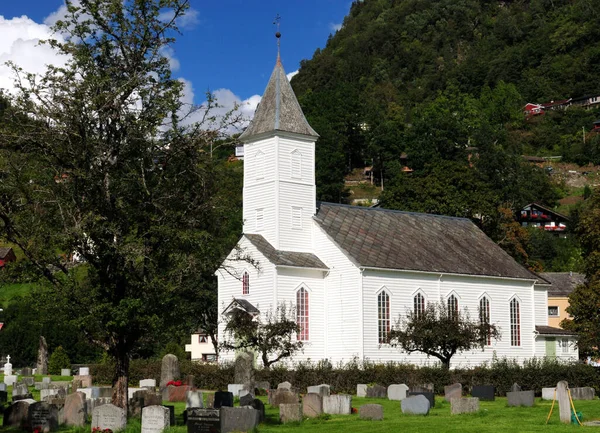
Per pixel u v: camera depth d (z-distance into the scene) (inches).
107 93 1533.0
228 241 2989.7
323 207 3196.4
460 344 2455.7
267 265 2903.5
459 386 2021.4
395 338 2628.0
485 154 6491.1
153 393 1750.7
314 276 2987.2
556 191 7760.8
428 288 3065.9
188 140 1589.6
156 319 1499.8
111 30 1583.4
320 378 2452.0
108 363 2903.5
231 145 1656.0
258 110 3157.0
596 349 2748.5
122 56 1601.9
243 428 1395.2
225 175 1699.1
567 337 3479.3
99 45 1584.6
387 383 2409.0
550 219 6737.2
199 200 1615.4
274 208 3031.5
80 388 2185.0
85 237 1513.3
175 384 2214.6
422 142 7234.3
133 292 1557.6
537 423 1510.8
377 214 3299.7
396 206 4576.8
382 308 2938.0
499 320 3277.6
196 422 1411.2
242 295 2982.3
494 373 2329.0
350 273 2928.2
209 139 1599.4
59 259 1537.9
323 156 6269.7
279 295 2883.9
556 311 4493.1
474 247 3420.3
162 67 1604.3
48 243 1513.3
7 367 3080.7
